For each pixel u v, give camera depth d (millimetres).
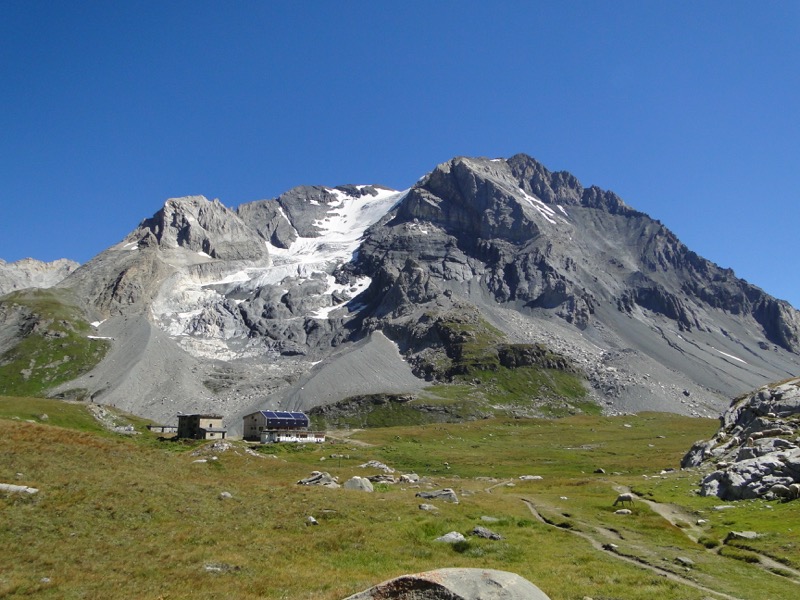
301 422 196875
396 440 197625
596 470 126500
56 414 180875
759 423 82312
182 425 172125
